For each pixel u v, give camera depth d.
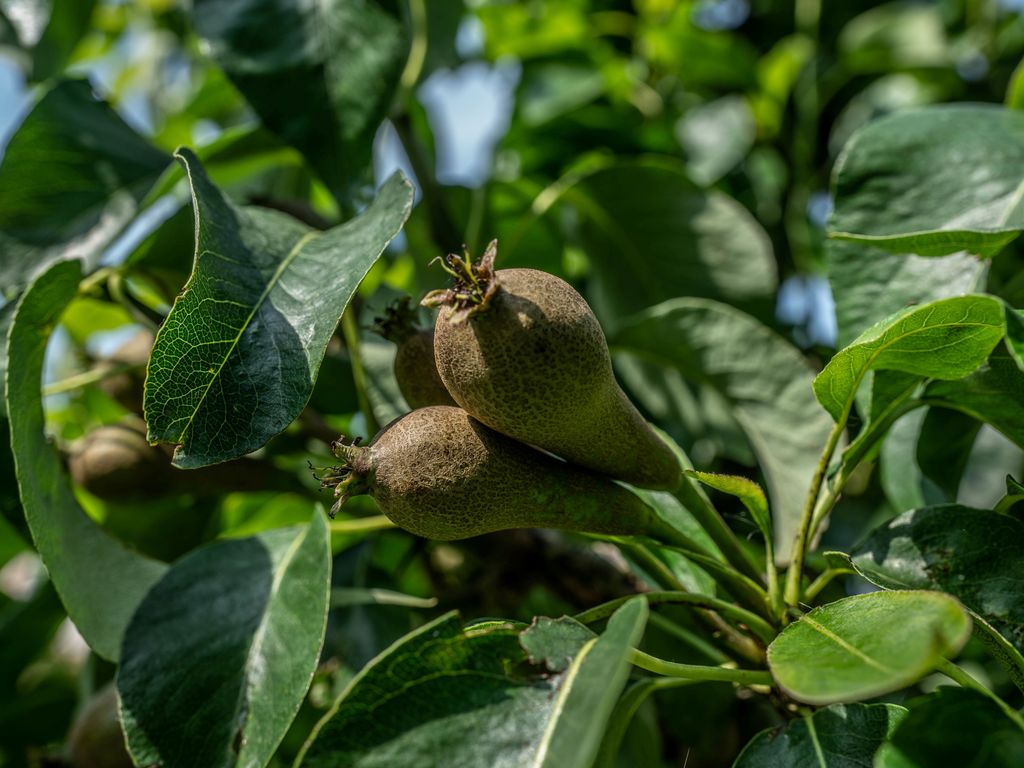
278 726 0.26
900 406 0.29
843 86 0.57
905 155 0.31
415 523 0.25
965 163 0.31
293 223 0.29
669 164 0.42
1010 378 0.28
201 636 0.28
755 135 0.55
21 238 0.36
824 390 0.27
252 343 0.25
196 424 0.24
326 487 0.25
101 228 0.36
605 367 0.24
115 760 0.34
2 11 0.45
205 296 0.25
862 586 0.38
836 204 0.32
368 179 0.34
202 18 0.35
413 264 0.42
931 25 0.56
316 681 0.36
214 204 0.27
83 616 0.30
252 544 0.30
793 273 0.52
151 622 0.29
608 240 0.44
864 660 0.21
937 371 0.26
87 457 0.35
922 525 0.27
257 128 0.39
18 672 0.46
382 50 0.34
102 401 0.45
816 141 0.56
